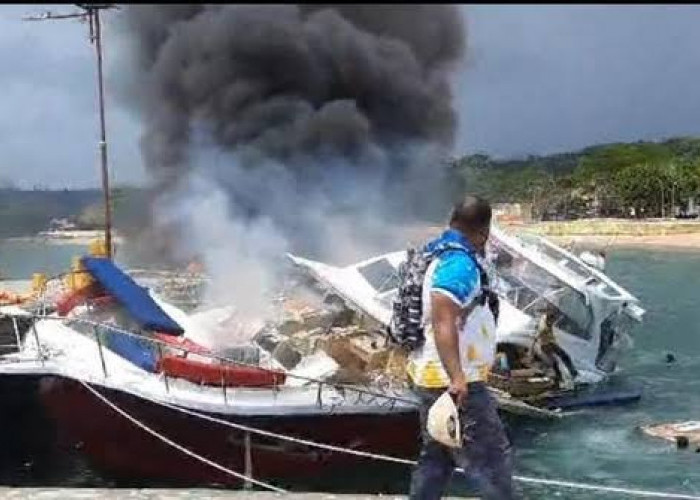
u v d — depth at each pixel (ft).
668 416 62.69
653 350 94.27
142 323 47.85
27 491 24.17
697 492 46.96
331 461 45.62
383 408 45.70
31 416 46.47
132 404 43.88
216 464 43.60
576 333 63.10
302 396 45.37
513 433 57.52
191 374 44.73
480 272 16.69
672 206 442.91
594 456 53.31
